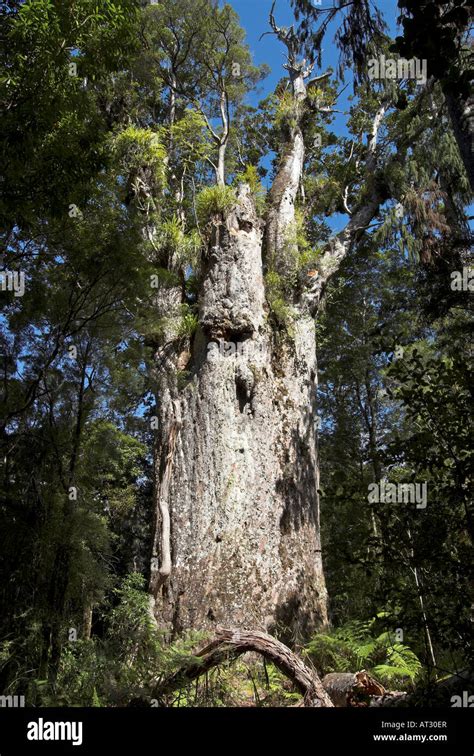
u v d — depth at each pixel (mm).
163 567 14180
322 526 15984
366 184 23750
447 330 10578
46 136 8031
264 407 15906
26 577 8680
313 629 14055
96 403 11734
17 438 9664
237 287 16578
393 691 8430
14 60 7273
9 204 7797
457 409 5129
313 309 19156
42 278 10219
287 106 22453
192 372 16438
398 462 5348
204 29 22891
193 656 6449
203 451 15211
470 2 5512
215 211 17875
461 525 4965
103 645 7234
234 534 14273
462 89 5816
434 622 4730
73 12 7500
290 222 19672
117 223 10648
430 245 11867
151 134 20453
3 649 7254
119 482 25141
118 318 11297
